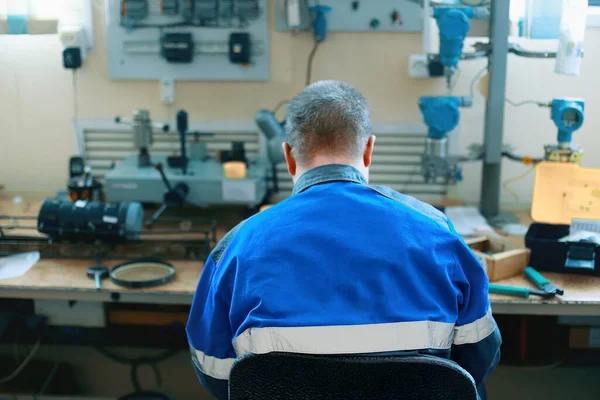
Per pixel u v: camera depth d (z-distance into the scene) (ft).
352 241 3.80
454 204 9.46
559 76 9.10
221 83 9.53
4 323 8.43
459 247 4.02
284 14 9.14
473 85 9.22
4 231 8.35
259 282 3.79
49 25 9.07
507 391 8.78
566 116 7.64
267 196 9.44
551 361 8.14
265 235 3.92
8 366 9.21
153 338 8.59
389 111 9.48
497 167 8.80
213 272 4.27
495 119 8.33
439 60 8.27
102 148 9.87
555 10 8.05
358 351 3.62
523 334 8.18
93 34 9.41
